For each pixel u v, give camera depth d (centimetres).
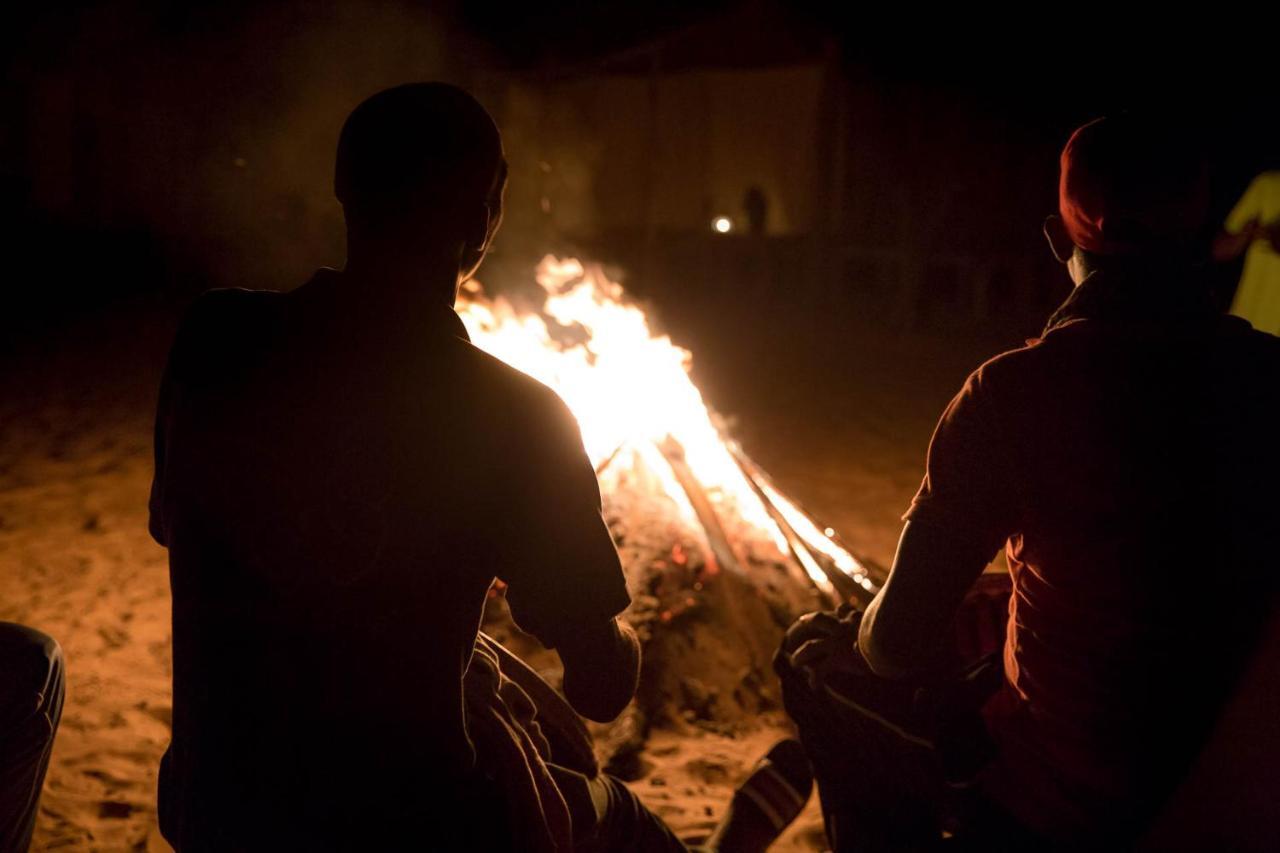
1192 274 164
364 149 148
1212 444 155
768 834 212
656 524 373
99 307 1118
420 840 140
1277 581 154
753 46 1516
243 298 157
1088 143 166
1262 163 1074
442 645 142
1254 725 151
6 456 636
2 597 433
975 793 171
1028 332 1221
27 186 1614
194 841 144
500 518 145
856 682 196
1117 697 157
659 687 335
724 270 1445
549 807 162
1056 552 160
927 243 1348
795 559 343
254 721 142
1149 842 157
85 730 329
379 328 147
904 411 831
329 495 142
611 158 1761
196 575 147
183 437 149
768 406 840
